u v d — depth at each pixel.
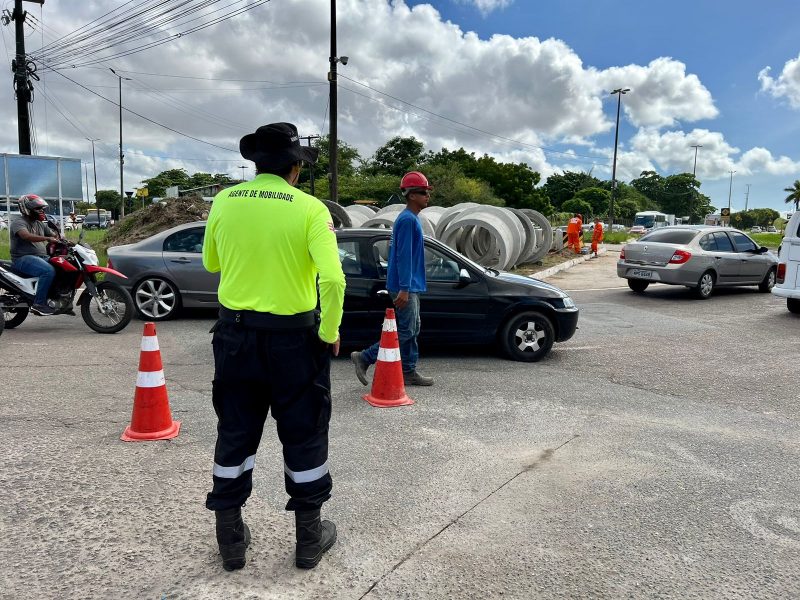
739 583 2.67
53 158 18.52
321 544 2.72
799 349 7.66
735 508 3.36
